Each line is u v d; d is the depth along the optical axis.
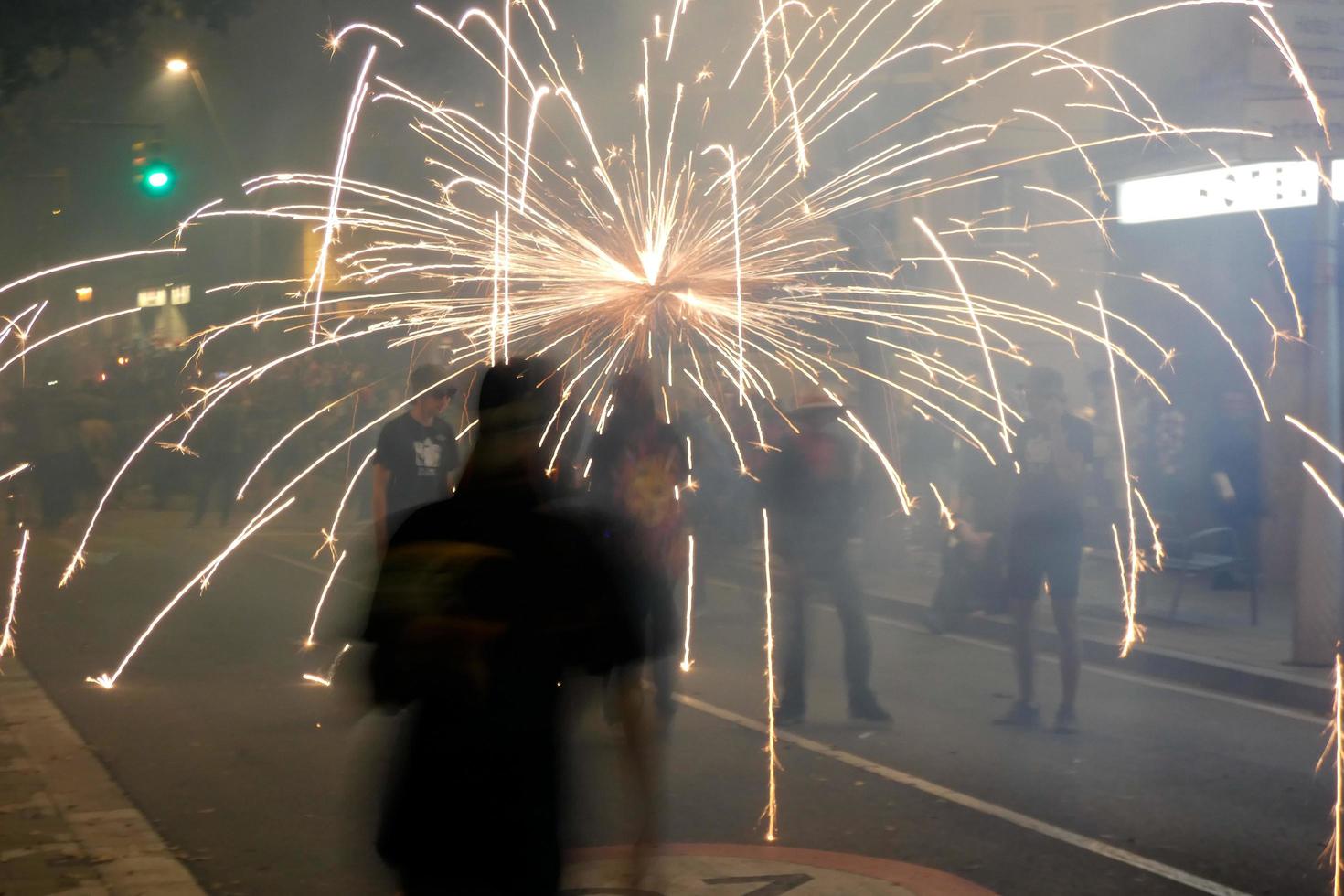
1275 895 5.79
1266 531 15.16
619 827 6.62
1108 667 11.29
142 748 8.21
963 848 6.37
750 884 5.80
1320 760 8.10
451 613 3.74
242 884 5.83
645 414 7.42
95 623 13.03
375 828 3.91
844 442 9.02
